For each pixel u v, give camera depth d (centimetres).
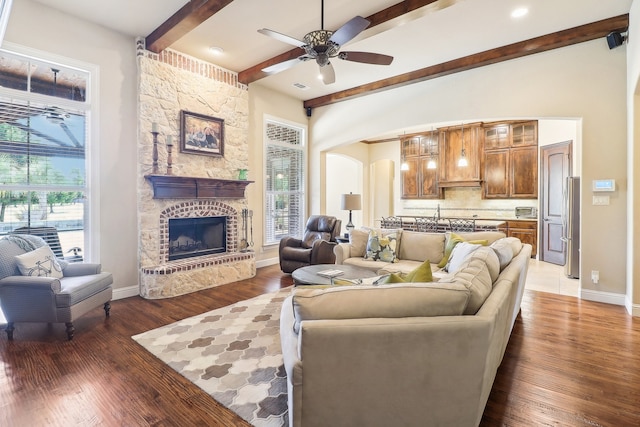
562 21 363
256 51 445
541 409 190
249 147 559
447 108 493
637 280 343
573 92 399
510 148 698
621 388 212
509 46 417
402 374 143
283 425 177
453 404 146
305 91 605
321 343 139
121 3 338
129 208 410
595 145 388
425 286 153
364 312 146
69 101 364
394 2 330
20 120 337
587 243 396
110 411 188
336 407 145
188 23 350
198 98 464
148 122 412
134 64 411
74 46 362
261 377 223
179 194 436
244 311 351
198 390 209
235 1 330
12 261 290
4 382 217
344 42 278
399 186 884
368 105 586
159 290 398
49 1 335
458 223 694
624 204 374
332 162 980
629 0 324
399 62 470
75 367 236
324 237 527
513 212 717
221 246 517
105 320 328
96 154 381
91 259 380
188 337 286
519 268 248
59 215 362
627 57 363
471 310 156
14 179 335
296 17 359
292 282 473
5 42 318
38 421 180
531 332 300
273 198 611
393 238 439
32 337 288
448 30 381
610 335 293
